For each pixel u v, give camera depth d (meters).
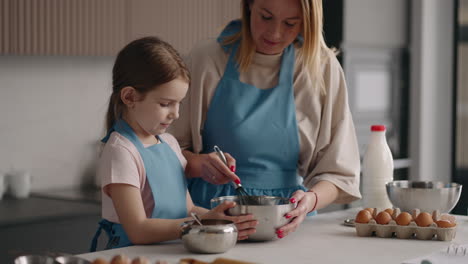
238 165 1.86
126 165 1.49
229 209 1.44
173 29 3.30
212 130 1.88
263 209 1.42
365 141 4.07
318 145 1.88
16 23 2.79
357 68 3.98
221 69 1.90
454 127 4.54
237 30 1.94
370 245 1.44
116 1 3.09
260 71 1.90
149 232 1.43
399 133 4.38
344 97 1.91
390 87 4.29
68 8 2.94
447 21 4.49
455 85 4.53
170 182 1.60
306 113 1.88
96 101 3.44
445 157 4.54
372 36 4.07
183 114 1.91
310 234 1.57
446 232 1.49
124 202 1.46
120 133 1.55
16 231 2.45
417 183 1.83
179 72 1.51
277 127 1.85
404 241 1.49
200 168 1.73
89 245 2.71
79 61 3.35
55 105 3.27
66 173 3.33
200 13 3.41
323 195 1.72
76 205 2.82
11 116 3.12
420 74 4.34
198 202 1.84
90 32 3.03
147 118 1.52
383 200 1.91
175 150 1.73
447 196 1.70
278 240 1.49
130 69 1.53
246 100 1.86
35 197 3.03
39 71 3.20
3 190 2.99
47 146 3.26
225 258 1.21
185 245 1.36
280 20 1.73
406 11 4.38
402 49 4.39
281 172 1.86
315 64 1.83
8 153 3.12
